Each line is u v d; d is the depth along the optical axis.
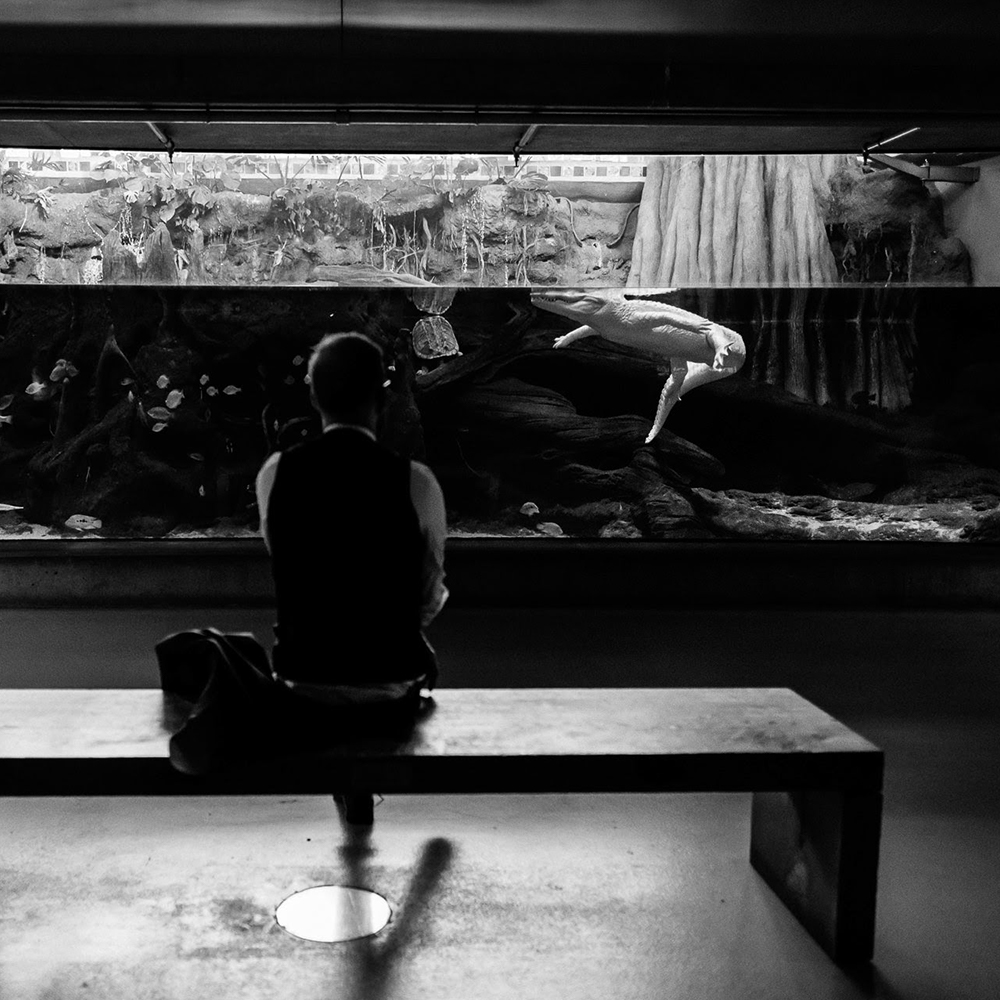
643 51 5.19
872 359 7.78
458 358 7.74
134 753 2.58
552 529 7.92
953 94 5.38
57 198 8.84
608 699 3.14
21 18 4.72
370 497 2.62
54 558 7.54
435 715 2.93
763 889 3.10
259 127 6.04
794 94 5.35
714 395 7.82
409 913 2.89
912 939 2.80
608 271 9.18
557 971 2.60
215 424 7.73
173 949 2.67
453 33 4.95
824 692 5.39
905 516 7.89
